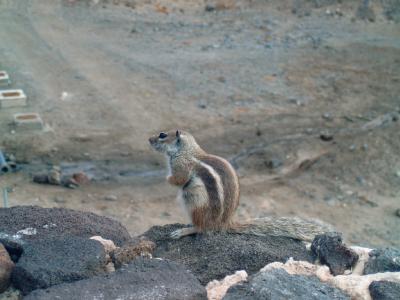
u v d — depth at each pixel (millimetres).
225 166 7609
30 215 6738
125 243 6254
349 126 20125
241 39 28625
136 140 18562
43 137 18250
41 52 25656
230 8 33219
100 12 31500
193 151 7781
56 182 15477
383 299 5219
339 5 33375
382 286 5344
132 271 5312
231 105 21453
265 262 6316
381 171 17250
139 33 28891
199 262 6449
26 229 6426
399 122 20344
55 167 16438
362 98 22672
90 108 20578
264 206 15086
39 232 6395
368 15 32625
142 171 16734
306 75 24578
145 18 31203
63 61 24797
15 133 18328
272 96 22422
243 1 34000
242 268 6242
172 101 21484
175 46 27312
